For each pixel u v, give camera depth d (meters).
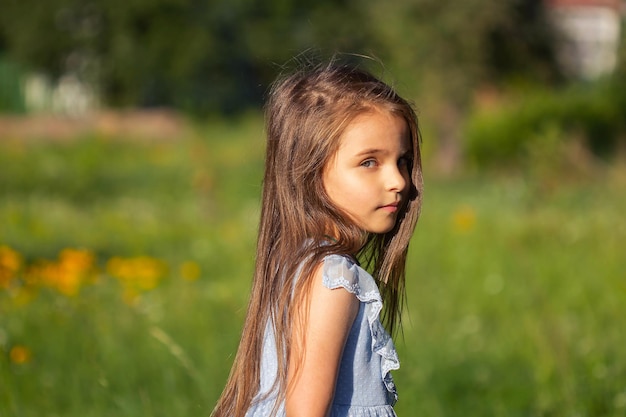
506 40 29.30
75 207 18.89
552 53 30.08
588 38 44.72
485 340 9.13
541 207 16.62
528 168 20.39
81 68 53.41
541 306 10.26
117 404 6.51
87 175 23.81
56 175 23.31
